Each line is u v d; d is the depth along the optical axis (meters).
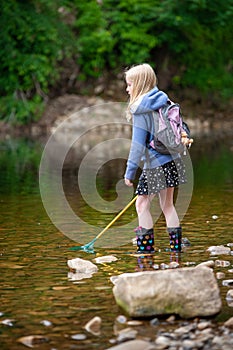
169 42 39.50
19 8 36.97
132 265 9.55
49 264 9.66
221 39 41.34
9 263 9.70
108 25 39.16
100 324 7.07
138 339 6.64
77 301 7.88
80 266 9.30
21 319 7.29
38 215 13.62
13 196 16.22
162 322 7.12
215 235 11.47
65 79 38.53
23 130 35.84
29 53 36.78
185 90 40.22
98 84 38.72
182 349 6.31
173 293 7.27
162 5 38.53
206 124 37.59
